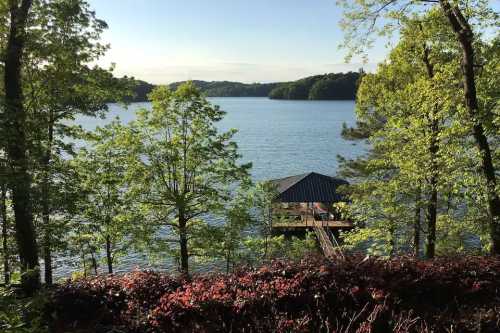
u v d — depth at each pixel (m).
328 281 8.92
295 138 105.06
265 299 8.23
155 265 28.95
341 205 22.08
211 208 20.91
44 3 14.91
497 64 12.53
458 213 20.14
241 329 7.53
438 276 9.38
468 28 12.04
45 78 16.17
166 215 21.06
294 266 9.88
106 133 20.03
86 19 15.86
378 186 19.05
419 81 15.83
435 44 15.58
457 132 13.10
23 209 13.97
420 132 16.39
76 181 16.36
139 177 19.61
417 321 7.75
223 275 10.28
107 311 9.24
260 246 25.17
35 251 14.41
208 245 20.98
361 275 9.23
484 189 12.48
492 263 10.12
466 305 8.51
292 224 34.25
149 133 20.41
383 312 7.59
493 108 12.43
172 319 8.02
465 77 12.41
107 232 19.31
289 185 39.28
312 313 8.00
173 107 19.91
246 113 192.25
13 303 6.26
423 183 16.77
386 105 18.62
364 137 29.80
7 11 14.05
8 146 13.30
